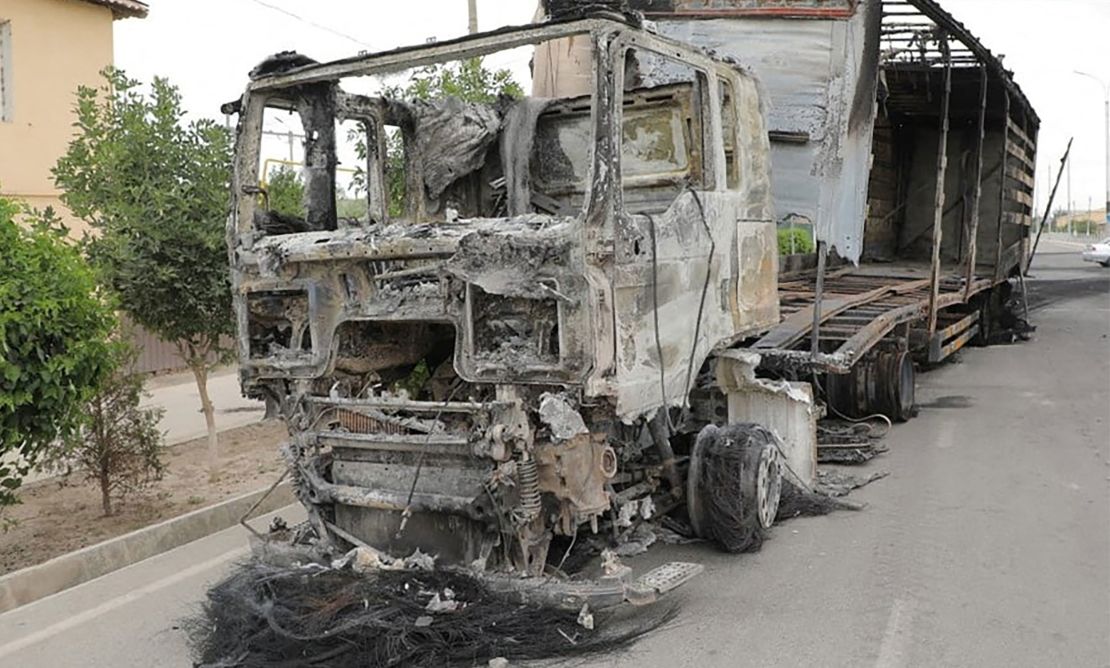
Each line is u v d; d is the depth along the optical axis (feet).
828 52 30.53
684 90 19.97
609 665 14.99
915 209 56.95
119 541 21.52
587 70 21.85
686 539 20.63
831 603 17.33
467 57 17.11
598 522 18.69
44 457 26.50
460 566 15.65
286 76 18.03
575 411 14.79
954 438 30.42
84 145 25.23
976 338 52.21
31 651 16.49
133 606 18.53
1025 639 15.65
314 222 19.48
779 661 15.02
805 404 22.52
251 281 17.56
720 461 19.57
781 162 31.01
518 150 22.12
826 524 22.00
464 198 22.85
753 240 20.93
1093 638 15.65
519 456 15.15
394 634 14.53
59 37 49.96
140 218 24.63
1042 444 29.17
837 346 27.32
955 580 18.33
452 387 18.01
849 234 31.71
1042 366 44.83
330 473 17.22
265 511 25.05
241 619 15.35
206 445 33.12
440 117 22.11
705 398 22.54
